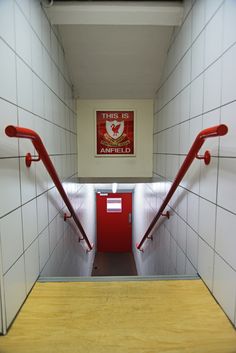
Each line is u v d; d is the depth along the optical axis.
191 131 1.59
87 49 2.32
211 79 1.26
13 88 1.08
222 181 1.13
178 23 1.89
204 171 1.36
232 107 1.04
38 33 1.49
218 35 1.17
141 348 0.94
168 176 2.31
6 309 1.00
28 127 1.28
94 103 3.13
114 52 2.37
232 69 1.04
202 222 1.39
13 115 1.08
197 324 1.06
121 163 3.22
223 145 1.12
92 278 1.42
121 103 3.15
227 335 1.00
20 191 1.15
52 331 1.02
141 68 2.56
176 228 1.95
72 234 2.58
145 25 2.10
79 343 0.96
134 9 1.76
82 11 1.75
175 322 1.07
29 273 1.27
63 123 2.27
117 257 5.15
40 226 1.46
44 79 1.61
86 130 3.16
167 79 2.37
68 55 2.38
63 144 2.26
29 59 1.31
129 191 5.25
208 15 1.30
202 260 1.39
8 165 1.02
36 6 1.46
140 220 4.21
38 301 1.21
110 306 1.18
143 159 3.22
